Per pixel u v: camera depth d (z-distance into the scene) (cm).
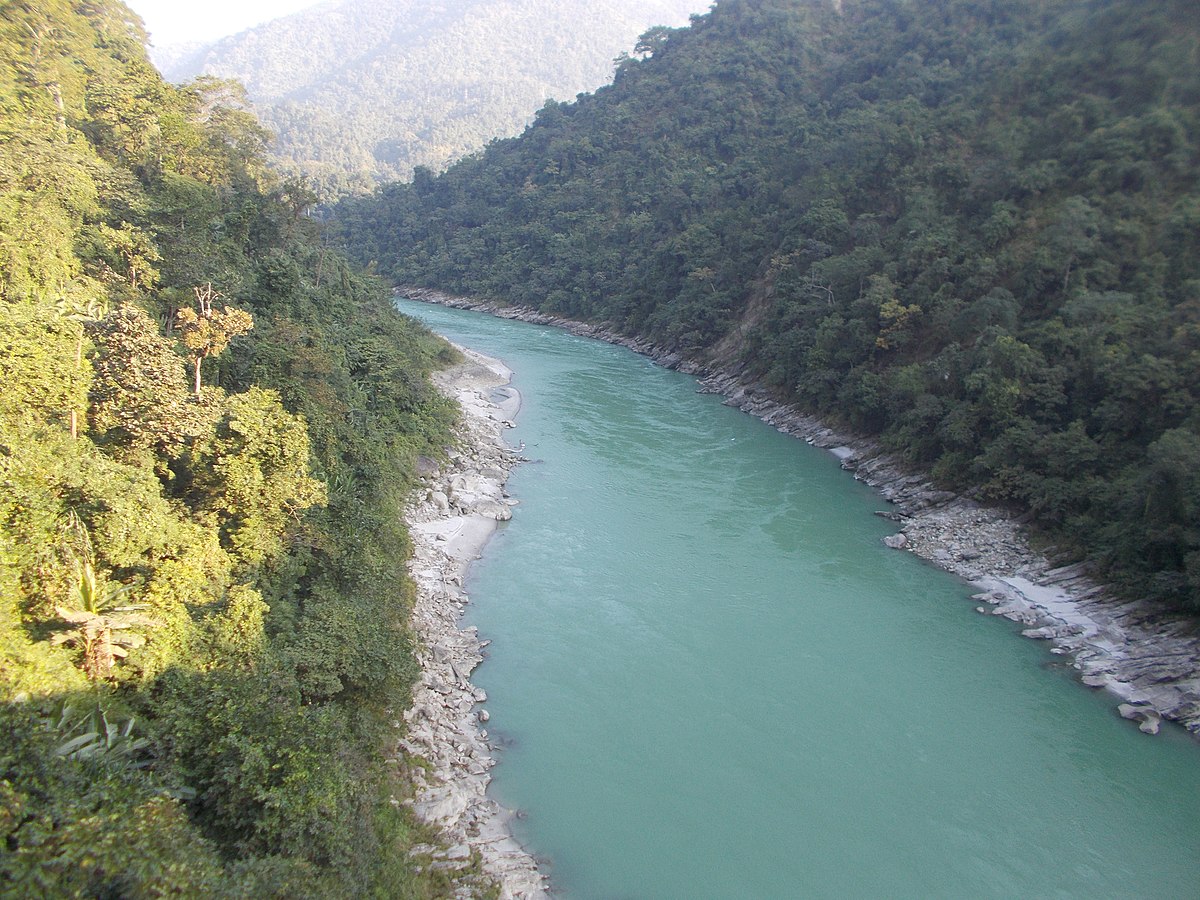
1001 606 3300
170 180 4103
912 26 10050
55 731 1309
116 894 1091
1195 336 3800
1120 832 2127
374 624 2308
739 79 11794
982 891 1914
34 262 2734
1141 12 5881
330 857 1529
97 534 1705
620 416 6100
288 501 2381
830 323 5834
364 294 6328
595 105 13850
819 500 4462
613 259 10419
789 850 2009
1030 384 4197
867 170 6819
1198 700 2625
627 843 2011
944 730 2509
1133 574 3166
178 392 2209
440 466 4459
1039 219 5188
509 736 2394
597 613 3130
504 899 1780
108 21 5953
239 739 1548
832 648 2948
